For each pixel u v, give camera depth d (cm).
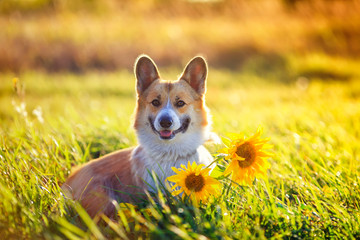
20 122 595
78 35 2294
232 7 3105
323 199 349
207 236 276
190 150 396
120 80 1639
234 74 1861
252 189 339
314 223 311
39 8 3030
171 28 2533
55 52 2055
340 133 556
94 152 532
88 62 2000
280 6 3081
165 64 2016
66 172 446
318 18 2809
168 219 296
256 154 317
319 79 1678
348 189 357
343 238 293
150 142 396
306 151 491
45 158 438
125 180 394
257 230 288
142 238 298
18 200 321
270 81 1714
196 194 315
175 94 400
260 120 678
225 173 320
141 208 326
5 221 294
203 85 423
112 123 631
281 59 1997
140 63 423
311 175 415
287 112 768
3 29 2347
